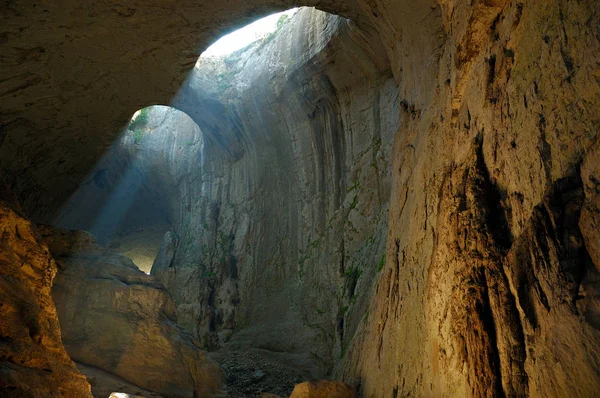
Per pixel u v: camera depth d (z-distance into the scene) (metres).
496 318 3.46
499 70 4.11
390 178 10.16
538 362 2.99
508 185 3.81
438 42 6.03
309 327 11.27
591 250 2.75
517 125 3.69
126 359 7.86
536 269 3.15
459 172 4.46
